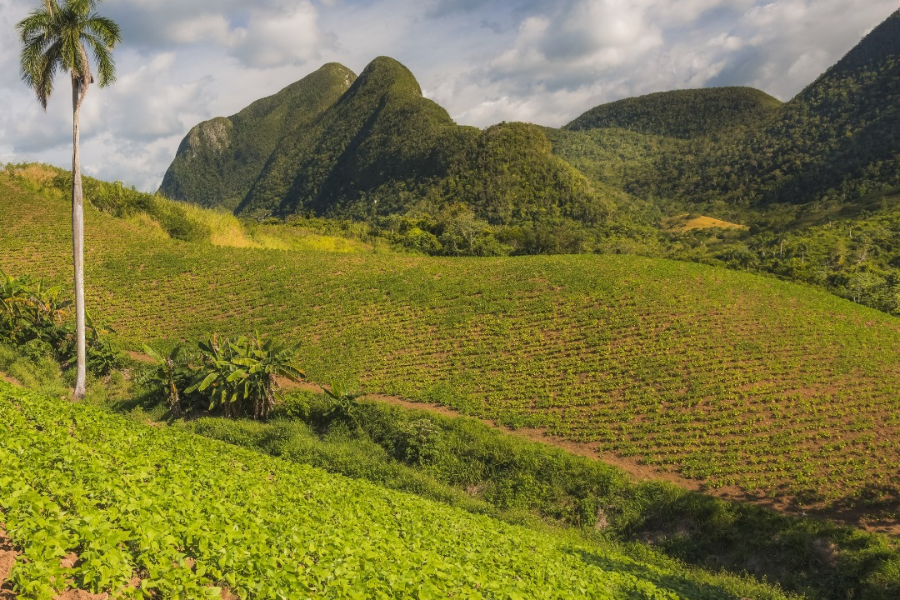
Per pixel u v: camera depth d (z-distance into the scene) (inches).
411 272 2033.7
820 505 912.9
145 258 2043.6
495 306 1747.0
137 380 1219.9
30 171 2518.5
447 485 932.0
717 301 1739.7
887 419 1155.3
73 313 1398.9
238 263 2082.9
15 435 416.8
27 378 1084.5
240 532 352.2
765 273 3631.9
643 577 597.6
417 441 1004.6
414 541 463.8
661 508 854.5
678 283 1875.0
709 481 970.1
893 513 893.8
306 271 2041.1
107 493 348.2
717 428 1130.7
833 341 1510.8
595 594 444.5
